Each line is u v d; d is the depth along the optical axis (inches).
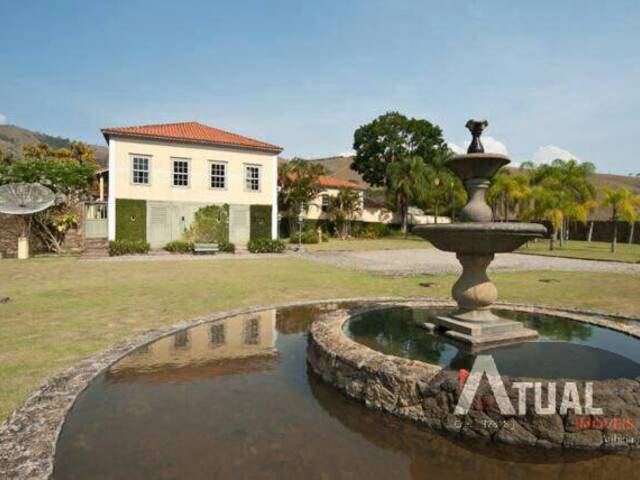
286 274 621.0
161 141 1045.8
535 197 1268.5
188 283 516.4
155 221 1042.1
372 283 531.8
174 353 236.2
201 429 148.6
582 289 494.6
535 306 320.2
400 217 2026.3
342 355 183.9
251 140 1205.1
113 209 996.6
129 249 944.9
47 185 949.2
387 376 162.6
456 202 1722.4
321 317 256.2
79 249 977.5
